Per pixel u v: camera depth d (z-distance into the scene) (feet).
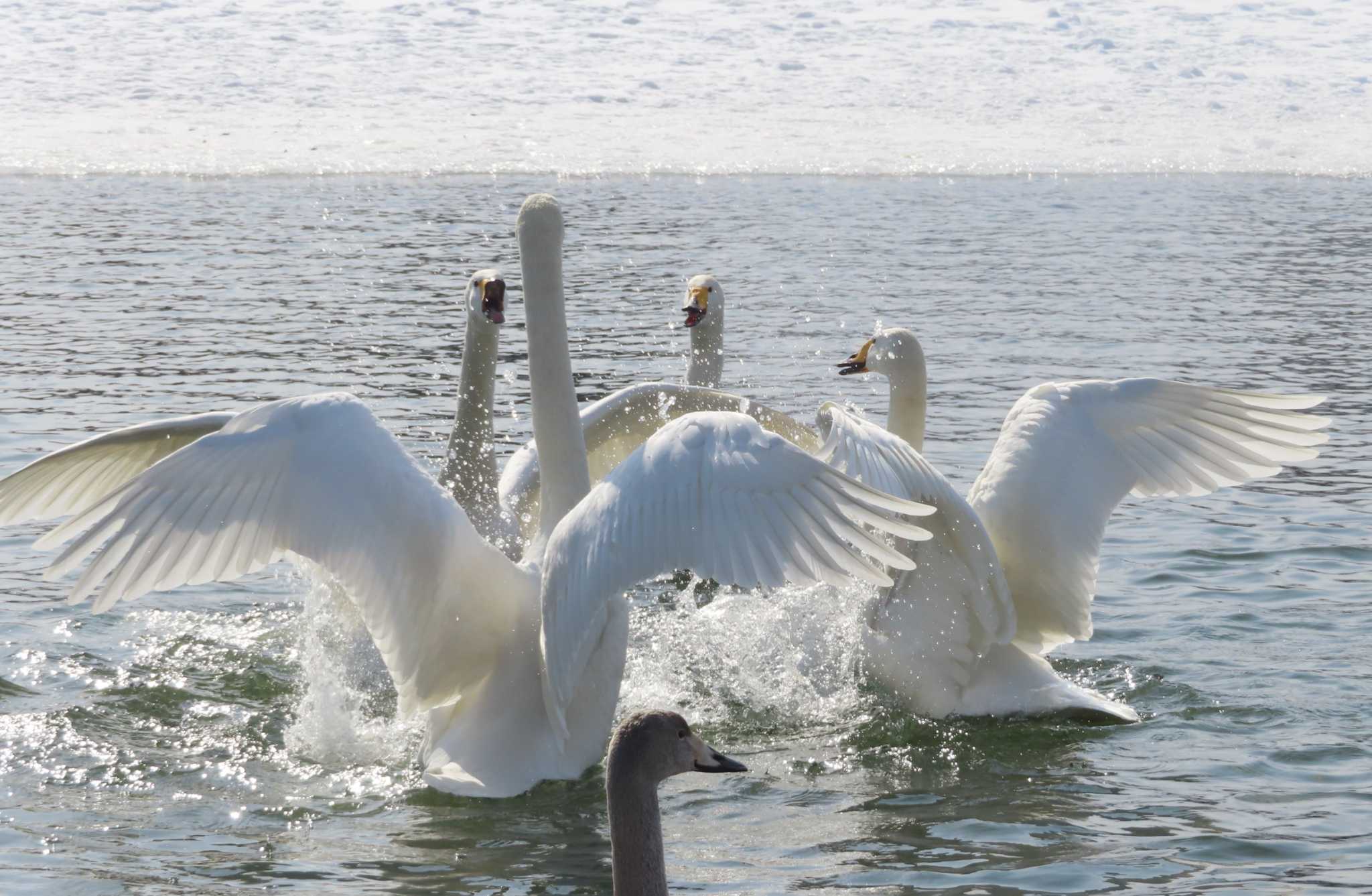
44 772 29.71
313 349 71.72
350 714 33.53
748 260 99.81
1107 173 150.41
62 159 136.56
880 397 64.18
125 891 24.27
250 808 28.12
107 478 31.48
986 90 186.80
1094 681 35.50
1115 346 76.38
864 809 28.43
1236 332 80.74
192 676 35.53
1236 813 27.94
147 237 104.68
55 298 83.82
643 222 114.93
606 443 40.93
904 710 34.06
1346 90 191.42
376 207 119.75
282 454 26.48
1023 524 33.12
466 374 37.86
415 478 27.25
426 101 170.09
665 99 175.83
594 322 79.15
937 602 33.53
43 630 38.06
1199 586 42.37
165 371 66.33
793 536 23.48
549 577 25.81
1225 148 163.02
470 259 99.09
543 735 29.04
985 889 24.59
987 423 59.93
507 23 209.67
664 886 22.03
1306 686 34.88
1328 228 121.60
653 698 35.09
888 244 108.88
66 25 193.77
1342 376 70.23
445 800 28.48
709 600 42.91
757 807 28.63
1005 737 32.45
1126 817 27.81
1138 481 33.42
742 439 24.36
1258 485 53.21
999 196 134.82
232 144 146.51
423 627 28.07
